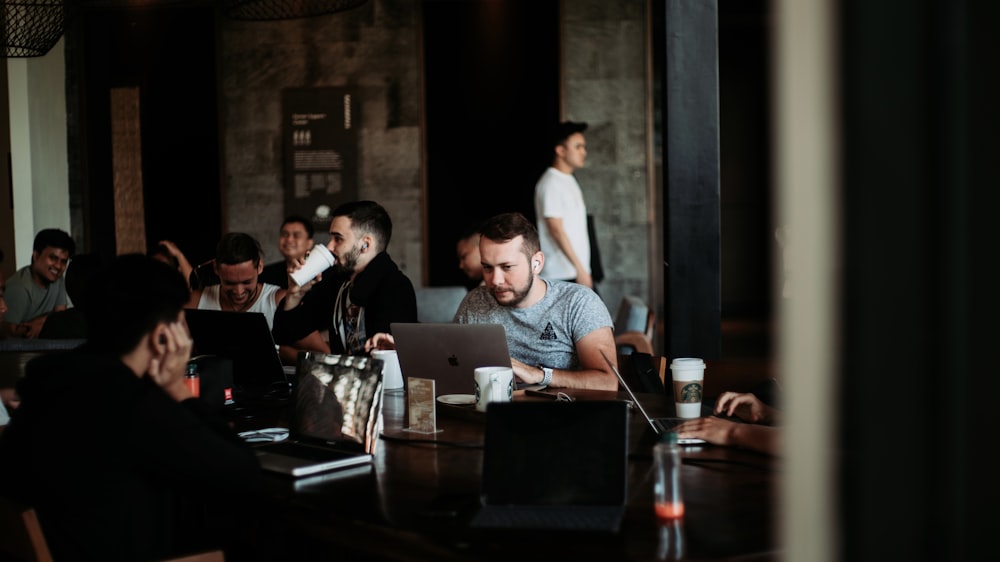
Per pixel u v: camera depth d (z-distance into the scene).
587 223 7.77
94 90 8.62
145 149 8.65
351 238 3.84
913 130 0.46
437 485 1.93
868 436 0.48
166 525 1.91
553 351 3.30
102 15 8.56
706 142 2.75
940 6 0.46
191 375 2.73
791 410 0.50
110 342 1.92
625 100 8.58
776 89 0.50
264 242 8.69
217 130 8.64
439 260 8.81
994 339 0.46
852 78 0.47
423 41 8.63
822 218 0.48
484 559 1.51
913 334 0.47
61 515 1.79
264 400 3.00
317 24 8.59
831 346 0.48
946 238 0.46
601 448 1.76
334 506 1.78
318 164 8.63
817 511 0.49
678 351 2.84
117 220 8.65
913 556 0.48
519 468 1.77
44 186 7.80
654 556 1.47
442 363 2.89
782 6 0.49
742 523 1.63
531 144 8.77
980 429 0.46
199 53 8.62
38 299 5.78
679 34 2.72
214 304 4.47
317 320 4.02
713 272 2.79
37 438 1.80
